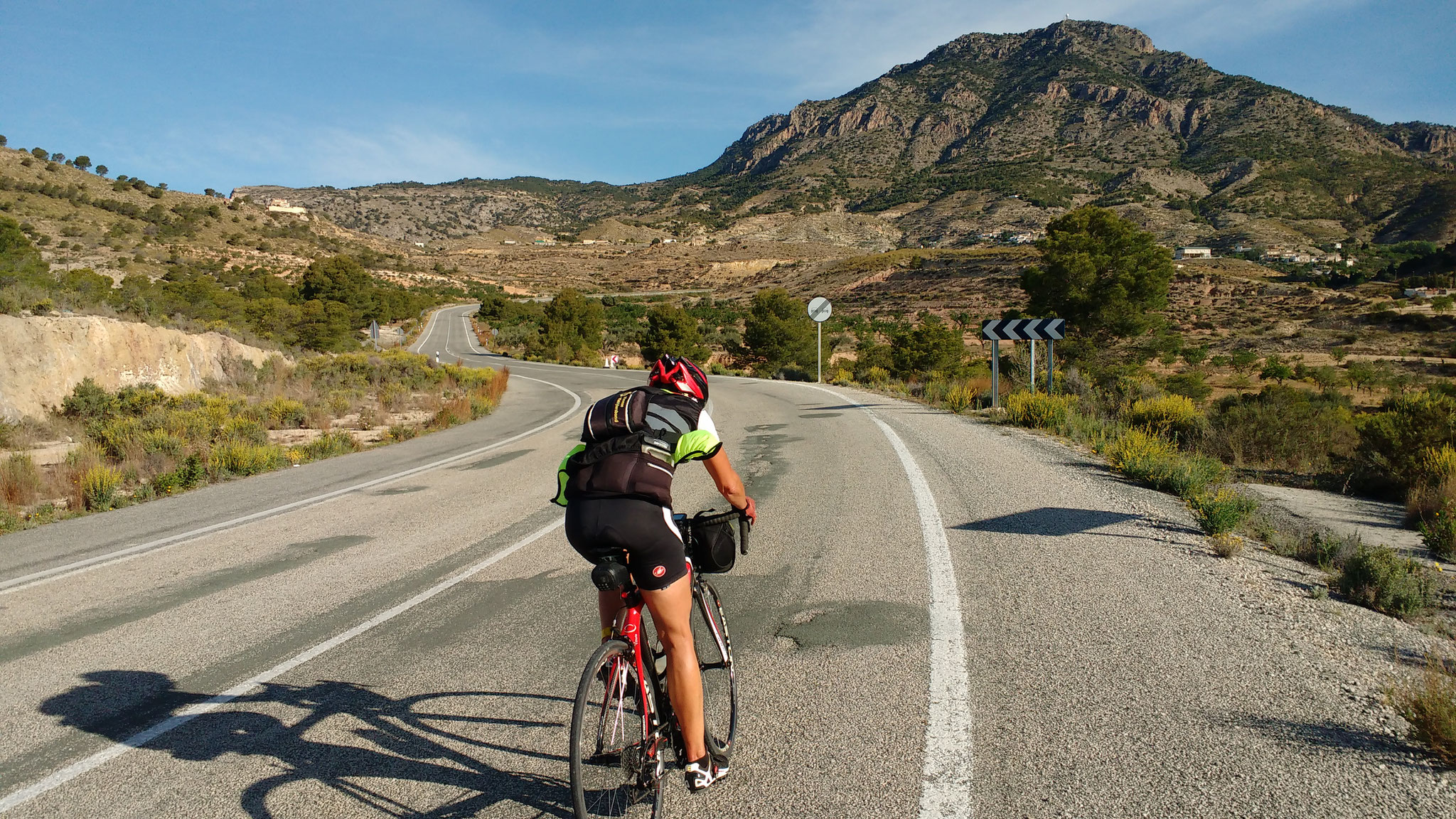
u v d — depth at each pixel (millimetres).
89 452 12258
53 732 3695
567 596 5516
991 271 128750
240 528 8188
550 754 3346
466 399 22141
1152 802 2812
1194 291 109375
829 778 3053
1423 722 3174
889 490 8570
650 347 45625
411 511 8758
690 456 2867
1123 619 4617
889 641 4414
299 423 18172
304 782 3180
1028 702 3623
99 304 23469
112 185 124062
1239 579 5363
